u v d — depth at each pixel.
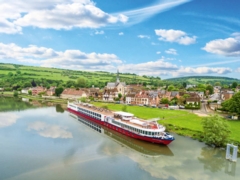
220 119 66.12
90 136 75.81
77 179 44.78
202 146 65.38
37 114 113.50
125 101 175.75
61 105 156.38
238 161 55.22
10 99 186.62
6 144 63.75
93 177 45.84
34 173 46.53
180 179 46.31
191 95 170.50
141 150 63.44
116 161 54.59
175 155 59.06
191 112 121.81
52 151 59.47
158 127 70.94
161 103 155.88
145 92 174.12
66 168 49.38
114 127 85.69
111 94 194.62
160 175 47.72
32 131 78.25
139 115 109.06
